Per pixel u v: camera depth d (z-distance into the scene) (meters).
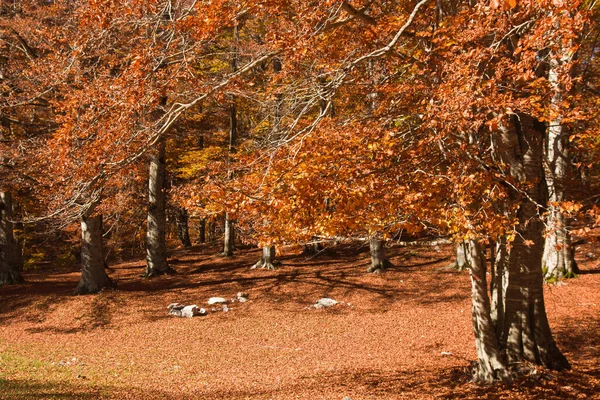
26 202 22.28
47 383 8.72
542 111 5.82
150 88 7.06
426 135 6.63
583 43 8.79
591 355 8.97
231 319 14.90
